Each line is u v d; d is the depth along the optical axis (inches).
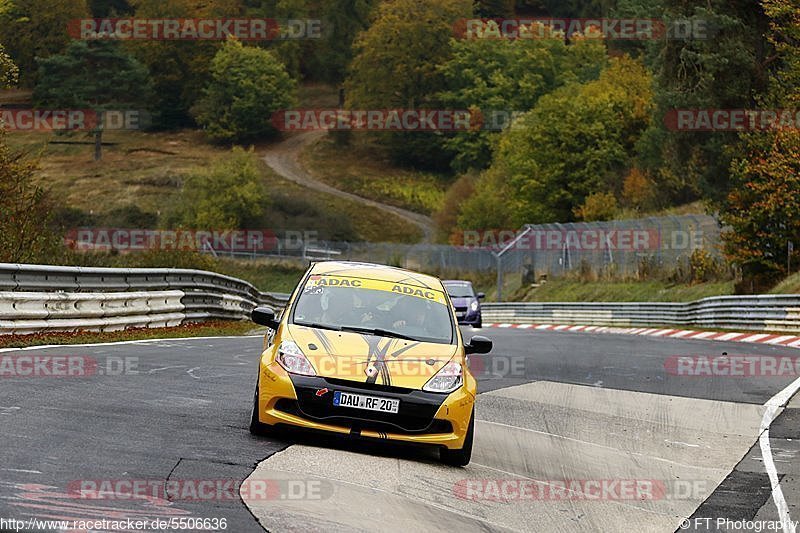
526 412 1850.4
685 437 1668.3
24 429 1171.3
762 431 1728.6
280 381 1264.8
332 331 1357.0
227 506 932.0
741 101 6884.8
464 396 1290.6
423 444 1266.0
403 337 1371.8
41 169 3484.3
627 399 2084.2
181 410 1455.5
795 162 4899.1
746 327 4372.5
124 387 1642.5
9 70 4746.6
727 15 6835.6
